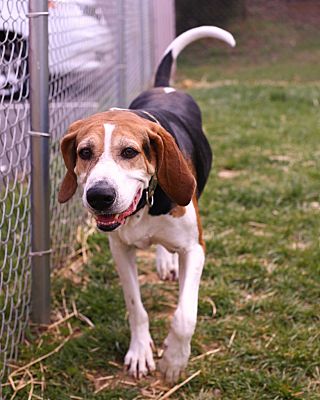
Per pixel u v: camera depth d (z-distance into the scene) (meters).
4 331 1.74
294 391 1.61
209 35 2.23
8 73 1.63
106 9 2.78
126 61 3.34
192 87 6.34
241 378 1.65
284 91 5.07
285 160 3.12
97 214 1.41
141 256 2.21
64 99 2.09
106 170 1.40
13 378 1.67
